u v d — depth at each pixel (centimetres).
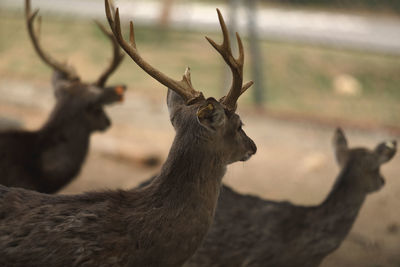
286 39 3189
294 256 822
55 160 977
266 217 811
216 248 791
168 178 595
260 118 1773
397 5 3478
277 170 1469
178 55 2822
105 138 1539
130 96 1842
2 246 546
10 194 579
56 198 588
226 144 604
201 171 593
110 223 571
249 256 805
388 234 1143
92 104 995
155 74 601
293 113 1806
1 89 1839
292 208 827
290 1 3772
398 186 1365
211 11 3694
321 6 3784
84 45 2855
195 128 589
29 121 1698
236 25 1861
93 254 557
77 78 1046
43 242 549
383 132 1702
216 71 2617
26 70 2383
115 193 603
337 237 844
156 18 3375
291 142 1652
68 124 987
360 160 849
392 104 2397
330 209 835
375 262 1033
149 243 575
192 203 590
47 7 3509
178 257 592
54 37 2936
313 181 1422
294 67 2777
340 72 2769
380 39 3259
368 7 3572
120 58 1023
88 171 1393
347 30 3384
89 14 3466
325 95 2447
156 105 1827
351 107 2311
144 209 586
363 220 1194
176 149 598
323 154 1584
